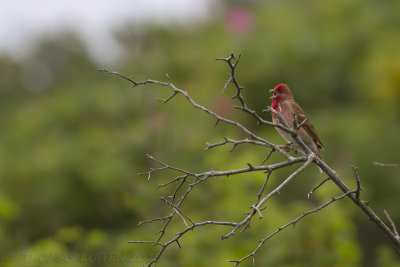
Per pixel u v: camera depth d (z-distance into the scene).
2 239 11.59
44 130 15.81
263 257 9.38
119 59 16.34
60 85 18.14
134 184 12.51
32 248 10.84
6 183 14.59
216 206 10.66
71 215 14.40
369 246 14.25
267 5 18.14
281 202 14.00
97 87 16.38
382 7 16.61
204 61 16.23
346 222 9.39
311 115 15.38
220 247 9.98
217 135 14.16
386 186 14.40
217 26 17.53
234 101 15.16
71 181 14.45
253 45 16.03
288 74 15.91
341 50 16.25
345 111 15.38
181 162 13.12
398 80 15.05
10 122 16.89
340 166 14.45
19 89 18.41
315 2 17.22
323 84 15.99
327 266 8.99
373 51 15.73
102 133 14.92
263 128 15.16
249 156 10.80
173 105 14.33
